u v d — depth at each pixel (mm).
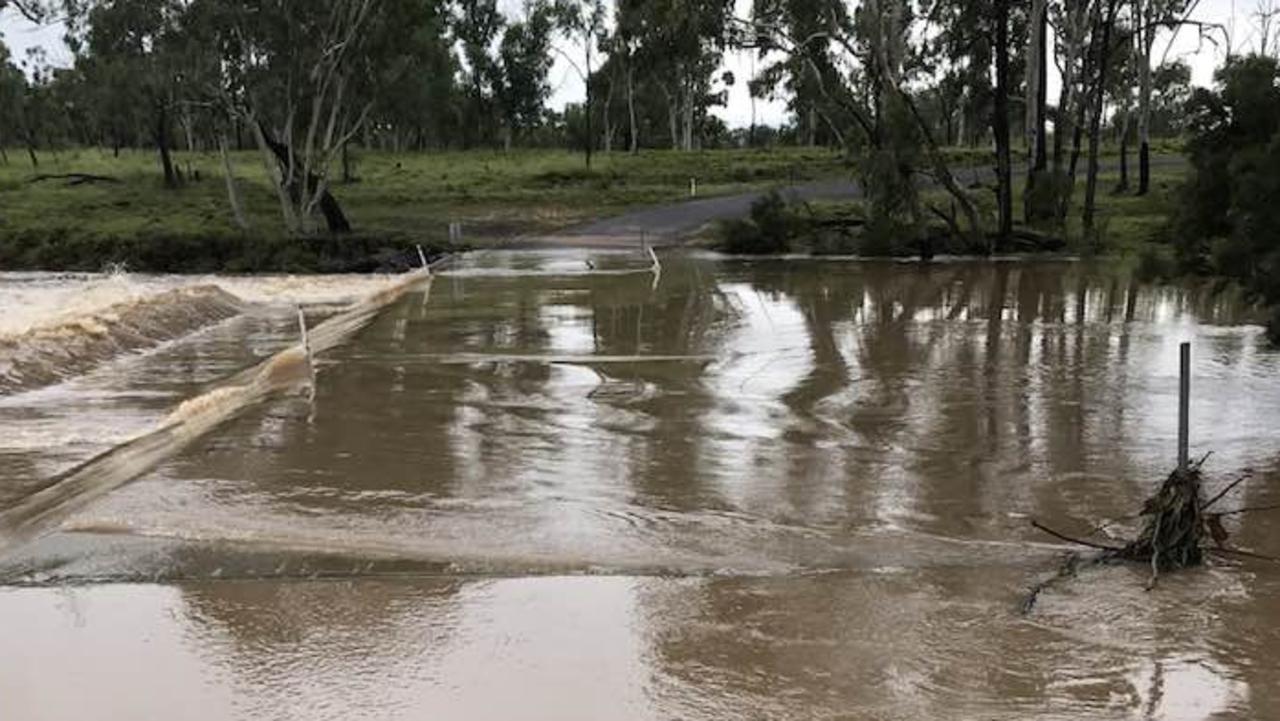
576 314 16672
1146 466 7934
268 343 14891
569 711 4215
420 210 38469
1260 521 6523
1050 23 34094
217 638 4883
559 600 5324
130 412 10273
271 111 30375
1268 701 4266
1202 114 9891
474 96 74875
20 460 8312
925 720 4137
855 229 27797
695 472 7832
